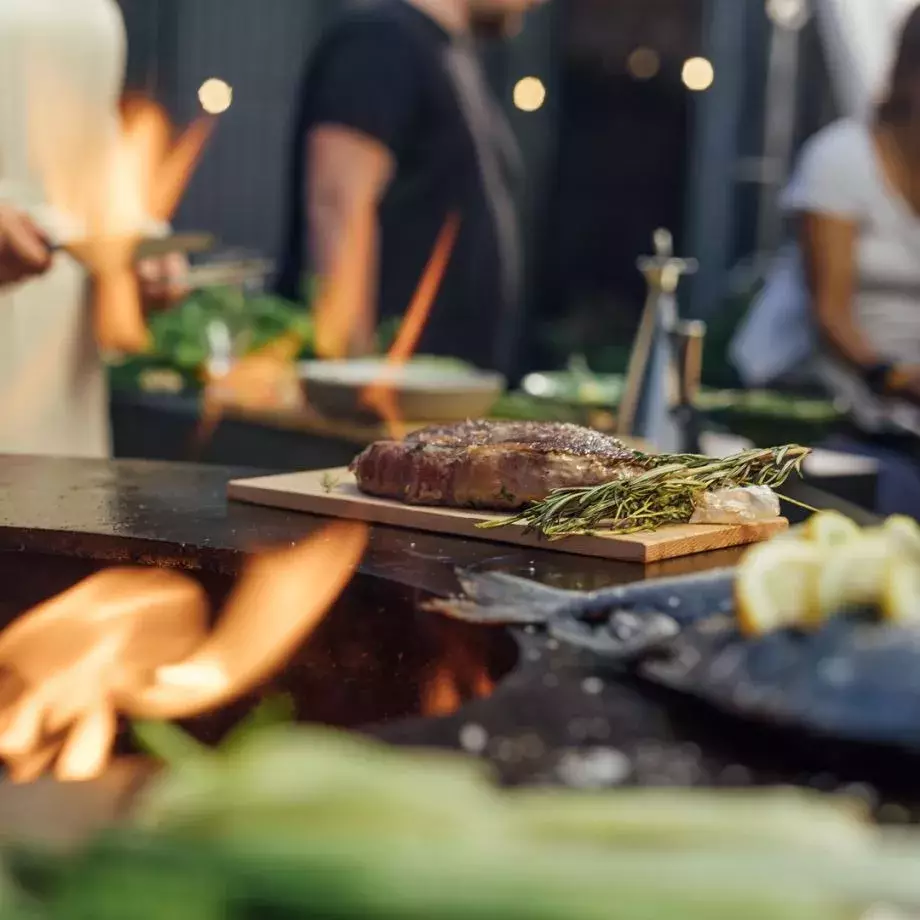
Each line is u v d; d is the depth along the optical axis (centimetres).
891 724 96
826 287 389
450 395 300
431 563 164
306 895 62
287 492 197
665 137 815
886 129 381
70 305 310
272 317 391
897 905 66
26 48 305
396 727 104
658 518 175
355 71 399
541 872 64
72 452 317
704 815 72
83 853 64
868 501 296
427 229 420
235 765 72
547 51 820
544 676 117
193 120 702
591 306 838
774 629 108
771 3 632
